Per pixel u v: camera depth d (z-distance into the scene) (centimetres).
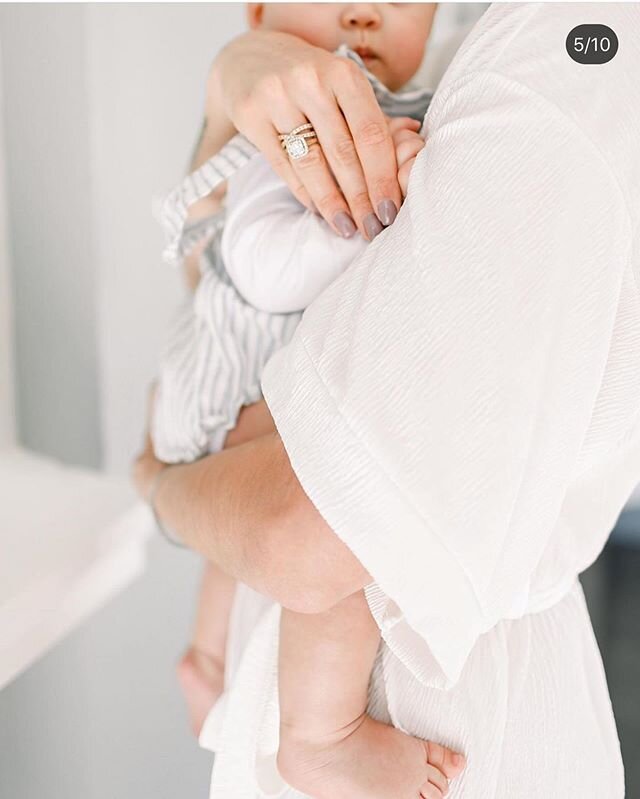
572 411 63
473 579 61
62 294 153
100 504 138
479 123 64
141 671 158
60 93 146
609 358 67
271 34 85
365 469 62
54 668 144
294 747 82
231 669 101
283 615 82
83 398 158
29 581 108
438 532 60
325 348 66
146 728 158
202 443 95
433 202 64
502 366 60
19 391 156
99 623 151
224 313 92
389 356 62
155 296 162
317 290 82
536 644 83
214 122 95
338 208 77
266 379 71
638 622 252
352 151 73
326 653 79
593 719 87
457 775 79
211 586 121
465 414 60
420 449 60
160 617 160
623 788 90
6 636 101
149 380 164
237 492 75
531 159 62
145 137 154
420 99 93
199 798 157
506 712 80
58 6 142
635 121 64
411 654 72
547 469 62
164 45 152
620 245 63
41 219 150
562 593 80
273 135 78
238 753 89
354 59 91
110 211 154
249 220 86
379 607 73
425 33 99
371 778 79
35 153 147
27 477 147
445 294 61
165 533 102
